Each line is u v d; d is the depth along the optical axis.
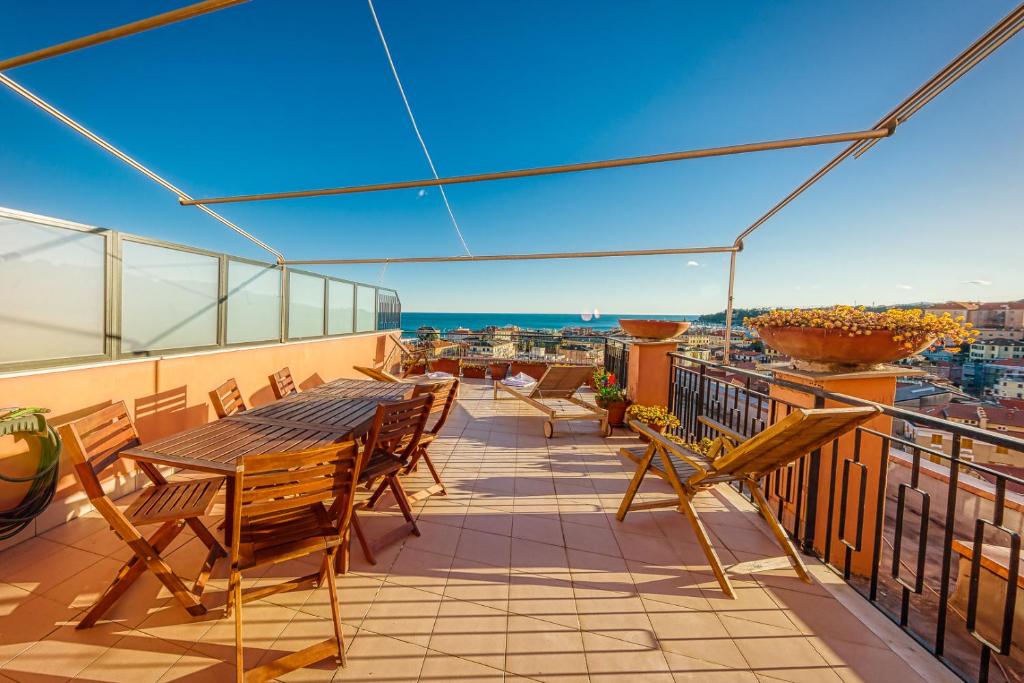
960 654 2.10
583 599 2.04
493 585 2.14
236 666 1.56
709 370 4.54
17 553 2.36
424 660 1.64
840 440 2.75
